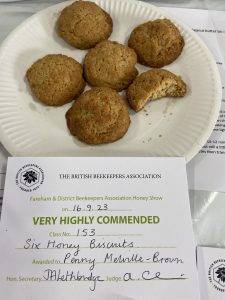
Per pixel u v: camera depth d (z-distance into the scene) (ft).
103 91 0.55
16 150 0.52
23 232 0.44
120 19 0.68
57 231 0.44
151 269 0.42
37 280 0.41
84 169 0.48
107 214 0.45
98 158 0.49
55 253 0.43
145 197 0.47
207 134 0.54
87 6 0.64
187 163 0.54
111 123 0.53
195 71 0.61
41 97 0.57
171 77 0.57
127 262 0.43
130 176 0.48
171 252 0.43
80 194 0.46
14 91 0.59
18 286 0.41
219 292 0.43
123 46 0.60
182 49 0.64
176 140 0.54
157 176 0.48
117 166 0.49
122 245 0.43
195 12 0.70
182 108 0.58
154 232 0.44
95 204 0.46
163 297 0.41
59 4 0.68
